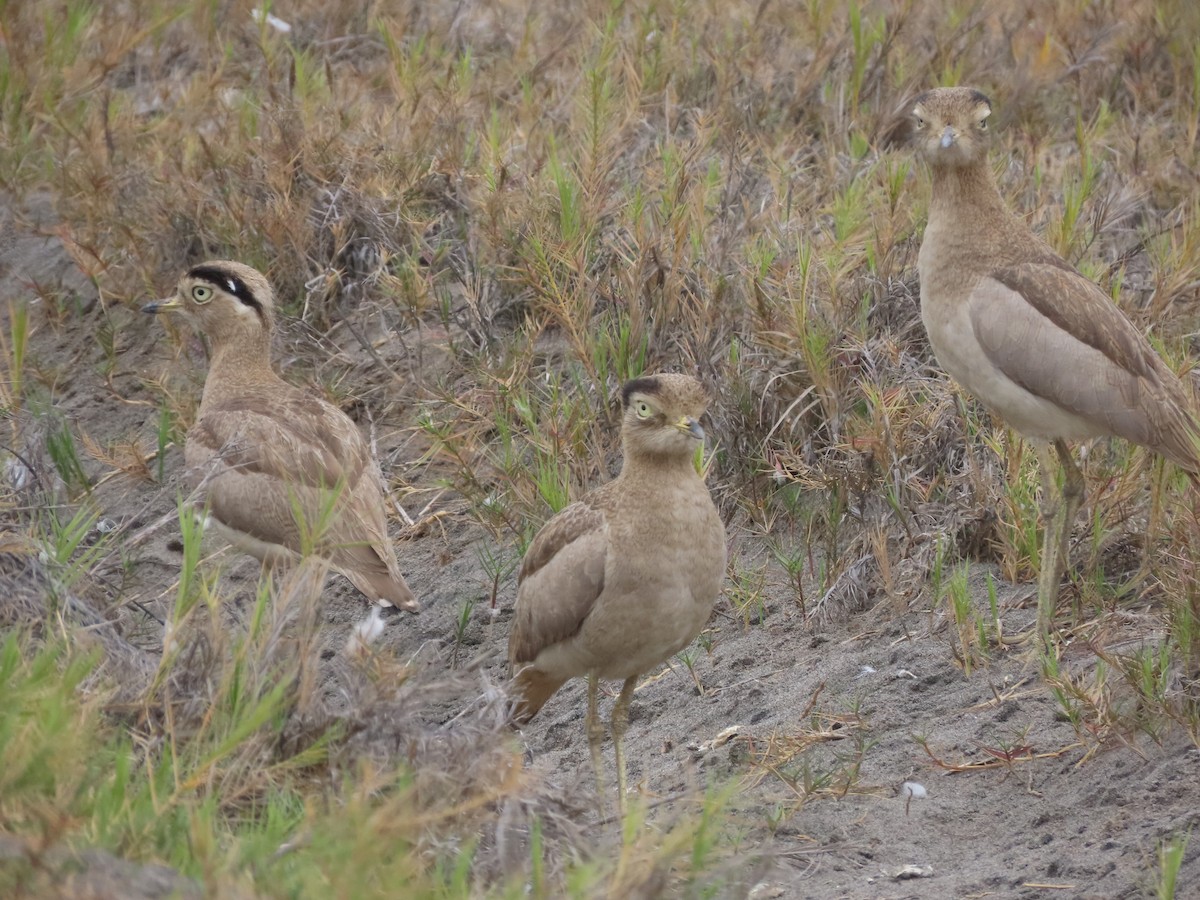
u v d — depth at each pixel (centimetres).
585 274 1338
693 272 1358
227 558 1332
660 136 1590
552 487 1214
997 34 1806
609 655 968
